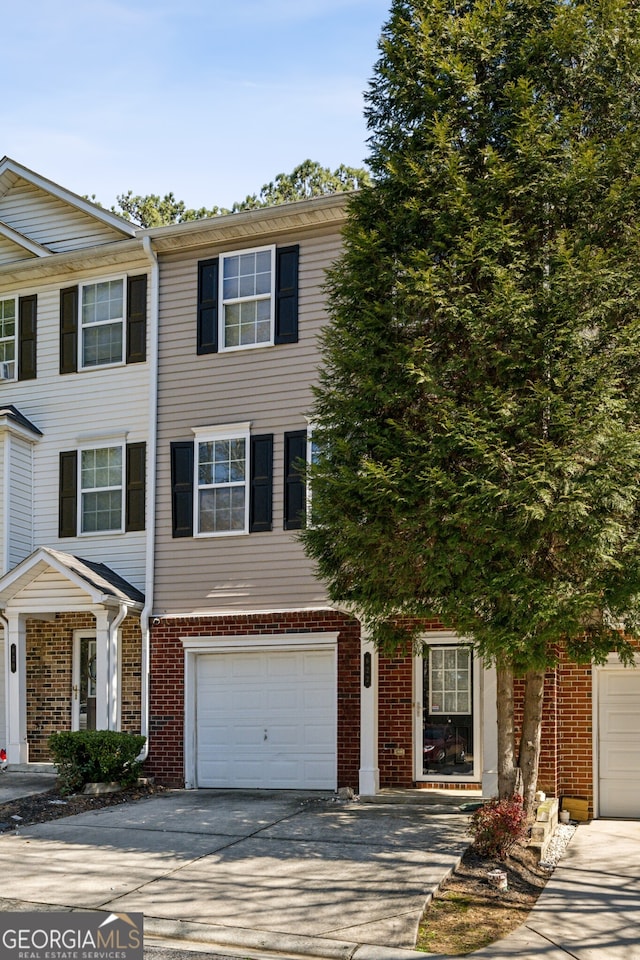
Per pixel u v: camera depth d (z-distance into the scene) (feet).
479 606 36.09
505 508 35.47
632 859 38.34
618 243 38.01
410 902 31.65
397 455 37.91
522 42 39.45
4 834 41.93
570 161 37.81
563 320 36.11
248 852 37.93
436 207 39.42
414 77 40.37
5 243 65.57
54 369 62.69
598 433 34.73
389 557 37.88
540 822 39.19
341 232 41.98
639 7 40.98
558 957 27.86
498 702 40.22
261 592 54.70
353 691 51.88
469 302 37.09
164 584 57.11
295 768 53.42
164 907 31.78
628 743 46.88
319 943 28.81
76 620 61.00
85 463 61.31
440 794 48.16
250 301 57.31
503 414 35.63
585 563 35.63
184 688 55.67
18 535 60.95
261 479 55.57
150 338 59.31
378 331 39.50
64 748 50.62
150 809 46.88
